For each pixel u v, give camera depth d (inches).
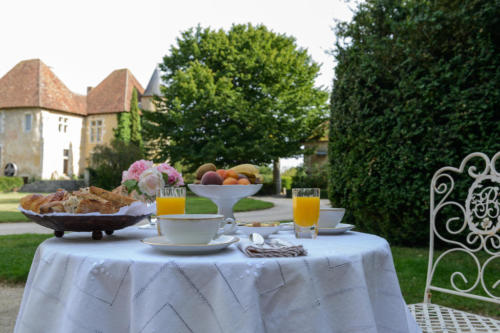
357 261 47.8
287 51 927.0
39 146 1312.7
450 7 189.8
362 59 209.9
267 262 42.5
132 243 57.9
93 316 42.4
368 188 208.7
